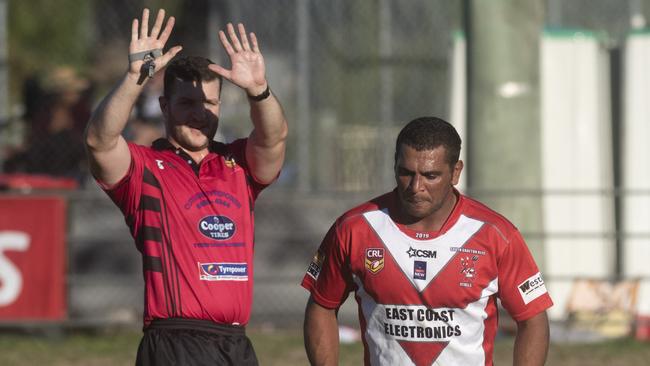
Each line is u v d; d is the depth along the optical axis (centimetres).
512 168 3278
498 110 3272
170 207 1614
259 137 1634
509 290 1466
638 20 3647
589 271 3312
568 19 4553
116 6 5116
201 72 1631
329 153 4206
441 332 1455
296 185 4200
